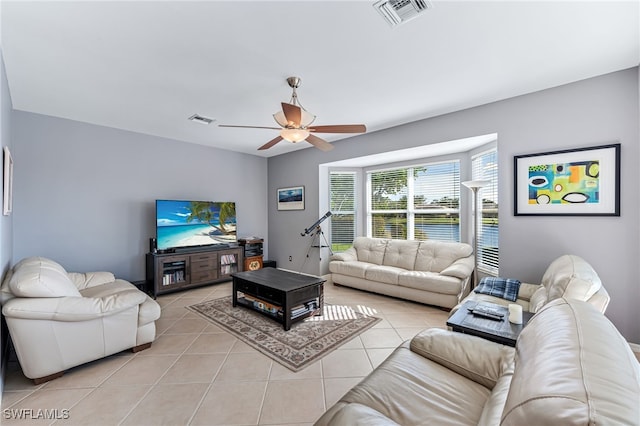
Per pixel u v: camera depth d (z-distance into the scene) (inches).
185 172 177.9
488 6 62.1
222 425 60.0
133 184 156.7
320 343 97.0
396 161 181.3
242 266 189.9
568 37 73.4
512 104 111.9
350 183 201.3
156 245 153.4
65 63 84.6
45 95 108.1
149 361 85.5
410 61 84.8
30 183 125.8
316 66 87.0
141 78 94.1
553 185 103.2
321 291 123.0
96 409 64.7
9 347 87.7
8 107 98.7
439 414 42.1
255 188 218.7
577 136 98.5
